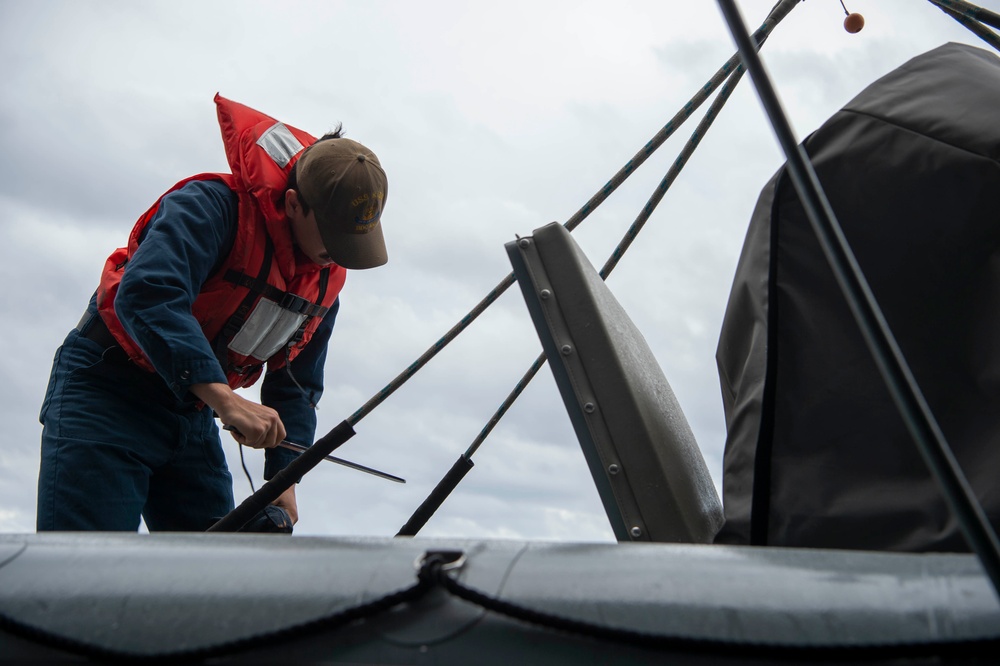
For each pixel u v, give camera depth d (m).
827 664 0.68
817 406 1.10
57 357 2.30
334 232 2.26
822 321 1.13
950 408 1.05
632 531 1.21
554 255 1.30
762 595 0.73
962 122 1.13
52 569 0.84
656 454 1.23
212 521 2.39
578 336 1.27
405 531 1.96
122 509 2.14
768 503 1.09
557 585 0.75
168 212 2.13
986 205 1.09
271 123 2.38
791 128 0.67
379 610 0.73
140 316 1.96
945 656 0.67
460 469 1.96
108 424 2.17
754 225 1.28
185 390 1.94
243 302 2.28
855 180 1.16
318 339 2.59
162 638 0.75
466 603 0.74
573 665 0.70
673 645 0.69
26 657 0.76
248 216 2.26
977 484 0.99
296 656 0.73
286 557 0.82
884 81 1.23
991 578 0.59
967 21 1.77
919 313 1.09
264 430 1.91
